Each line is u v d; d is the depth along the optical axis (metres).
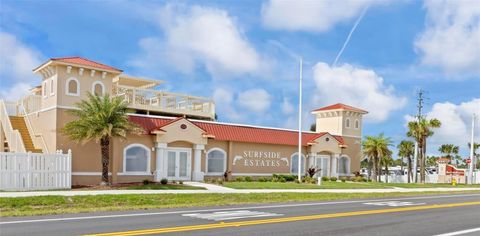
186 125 31.00
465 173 56.59
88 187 24.64
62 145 26.03
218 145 33.19
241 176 34.03
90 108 24.94
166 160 30.25
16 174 21.98
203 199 20.44
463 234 11.93
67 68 26.58
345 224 13.39
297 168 37.94
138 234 11.05
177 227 12.25
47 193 19.52
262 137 35.41
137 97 33.06
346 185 31.98
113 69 27.98
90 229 11.78
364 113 43.12
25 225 12.42
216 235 11.09
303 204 19.88
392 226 13.14
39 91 37.81
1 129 32.00
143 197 19.62
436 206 19.75
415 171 52.78
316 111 43.59
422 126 51.69
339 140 40.69
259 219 14.14
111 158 27.75
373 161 42.81
